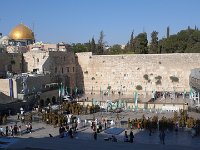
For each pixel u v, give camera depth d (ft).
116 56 355.56
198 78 236.02
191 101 265.75
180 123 187.01
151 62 343.67
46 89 291.79
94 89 363.97
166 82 338.54
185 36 460.96
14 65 318.24
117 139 160.86
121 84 353.51
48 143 75.41
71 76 360.28
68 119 205.26
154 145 76.79
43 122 209.05
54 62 334.03
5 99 240.12
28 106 256.11
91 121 204.03
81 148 71.31
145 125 184.14
